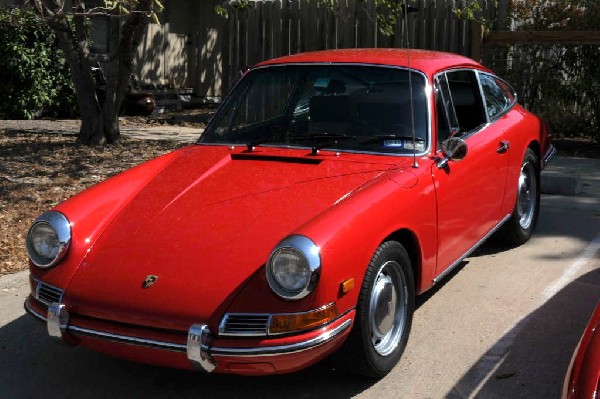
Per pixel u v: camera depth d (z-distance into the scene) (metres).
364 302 3.86
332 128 4.92
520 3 11.13
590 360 3.06
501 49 10.97
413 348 4.59
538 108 11.09
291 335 3.55
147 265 3.89
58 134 11.98
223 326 3.58
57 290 3.96
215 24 17.39
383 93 4.96
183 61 16.92
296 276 3.54
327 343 3.60
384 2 9.98
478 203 5.31
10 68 13.62
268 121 5.18
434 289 5.55
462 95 5.52
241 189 4.38
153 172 4.82
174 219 4.18
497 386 4.11
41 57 13.72
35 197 7.74
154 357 3.72
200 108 16.89
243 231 3.98
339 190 4.24
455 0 11.04
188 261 3.85
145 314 3.69
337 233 3.70
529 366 4.33
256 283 3.65
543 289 5.51
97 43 14.34
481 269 5.96
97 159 9.68
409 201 4.29
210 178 4.58
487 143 5.48
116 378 4.40
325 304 3.60
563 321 4.94
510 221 6.23
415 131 4.76
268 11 12.79
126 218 4.29
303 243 3.56
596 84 10.49
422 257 4.47
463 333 4.79
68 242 4.05
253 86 5.37
